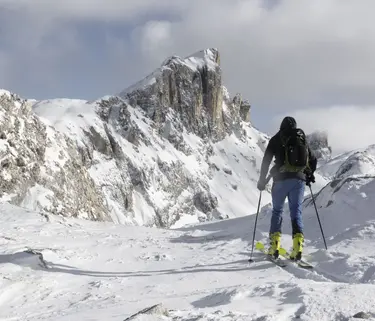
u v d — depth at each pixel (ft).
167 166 520.01
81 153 393.50
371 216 31.40
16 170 87.66
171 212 479.41
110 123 489.26
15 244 32.07
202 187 566.36
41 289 20.90
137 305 14.99
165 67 646.33
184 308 14.05
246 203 616.80
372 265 21.03
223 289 15.67
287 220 37.78
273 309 12.24
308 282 15.38
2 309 18.30
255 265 23.77
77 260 27.02
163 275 22.61
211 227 48.06
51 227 41.73
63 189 103.19
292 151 23.54
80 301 18.57
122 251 30.32
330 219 34.09
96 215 119.14
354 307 11.54
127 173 444.96
